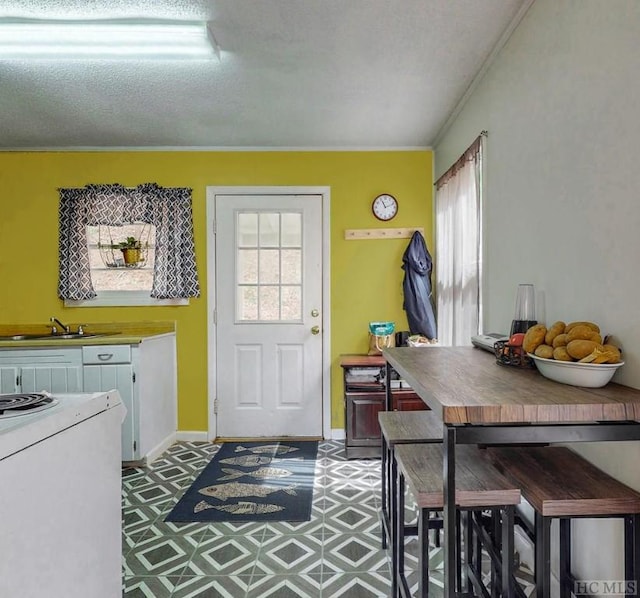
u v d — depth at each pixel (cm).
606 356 117
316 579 179
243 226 354
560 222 160
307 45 212
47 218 351
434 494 122
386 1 181
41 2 179
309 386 355
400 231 350
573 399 108
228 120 300
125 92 257
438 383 126
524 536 180
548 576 115
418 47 214
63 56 215
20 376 293
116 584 130
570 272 154
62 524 105
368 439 308
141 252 351
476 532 160
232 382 354
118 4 181
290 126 311
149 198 347
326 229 353
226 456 316
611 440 105
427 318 333
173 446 339
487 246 231
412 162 352
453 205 289
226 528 218
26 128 311
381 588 173
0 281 352
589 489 120
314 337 355
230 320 354
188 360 353
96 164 351
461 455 144
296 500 247
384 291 355
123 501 247
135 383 292
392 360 178
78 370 293
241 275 354
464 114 272
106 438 125
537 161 177
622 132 127
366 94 263
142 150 351
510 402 105
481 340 203
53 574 101
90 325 352
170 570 185
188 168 352
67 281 344
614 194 131
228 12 187
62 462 105
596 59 138
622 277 127
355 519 226
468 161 257
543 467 136
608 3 132
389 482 198
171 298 349
